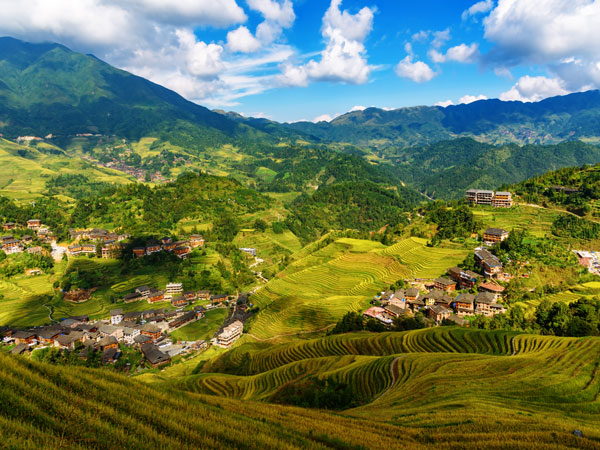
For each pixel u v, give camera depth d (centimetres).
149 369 11781
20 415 2484
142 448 2530
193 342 13662
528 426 4100
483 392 5528
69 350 11894
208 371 11406
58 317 14588
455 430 4059
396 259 18238
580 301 10800
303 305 14962
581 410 4922
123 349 12812
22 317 14338
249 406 4553
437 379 6347
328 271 18662
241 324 14762
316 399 6456
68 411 2733
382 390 6669
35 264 18488
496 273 14112
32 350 12300
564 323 9731
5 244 19638
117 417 2886
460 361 7131
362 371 7606
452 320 11869
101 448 2411
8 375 2911
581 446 3612
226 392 8756
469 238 19612
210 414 3591
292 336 13350
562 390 5453
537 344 7962
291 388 7494
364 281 16825
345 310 14175
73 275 17762
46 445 2194
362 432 3934
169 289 17462
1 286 16525
